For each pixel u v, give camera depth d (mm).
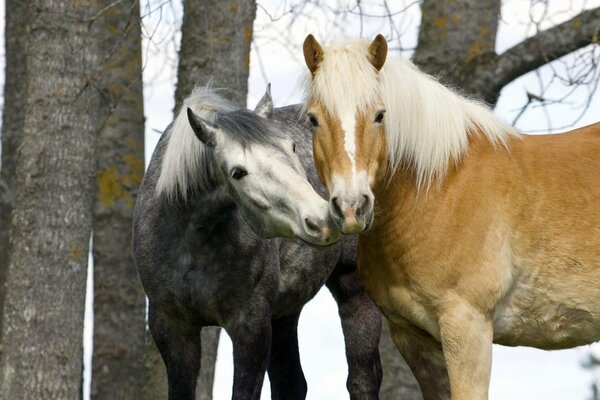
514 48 17297
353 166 10875
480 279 11562
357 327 14039
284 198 11406
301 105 13312
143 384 21516
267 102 12555
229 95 17078
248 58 17375
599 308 11844
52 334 14992
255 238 12312
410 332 12250
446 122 11828
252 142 11672
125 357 21391
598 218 11789
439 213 11711
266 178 11516
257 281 12352
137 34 21391
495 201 11688
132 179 21641
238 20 17156
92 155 15312
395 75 11625
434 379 12422
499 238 11633
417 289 11789
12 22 23000
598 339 12117
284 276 13133
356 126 11016
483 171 11812
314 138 11359
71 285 15102
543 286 11836
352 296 14086
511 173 11820
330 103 11094
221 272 12227
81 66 15180
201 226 12156
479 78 17312
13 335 15039
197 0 17312
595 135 12273
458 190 11734
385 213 11859
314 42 11453
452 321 11555
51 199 15039
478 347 11555
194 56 17250
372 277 12227
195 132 11883
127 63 21594
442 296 11656
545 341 12141
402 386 17922
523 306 11883
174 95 17688
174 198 12250
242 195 11672
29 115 15180
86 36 15250
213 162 11977
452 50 17562
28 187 15086
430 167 11750
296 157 11859
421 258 11719
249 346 12344
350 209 10703
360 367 14047
